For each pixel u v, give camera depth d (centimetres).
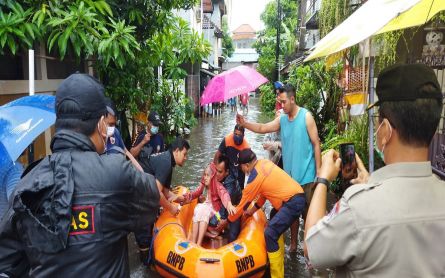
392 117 123
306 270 444
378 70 535
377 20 192
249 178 401
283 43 2645
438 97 121
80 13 438
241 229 456
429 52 432
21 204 137
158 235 428
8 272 149
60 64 575
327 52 232
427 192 119
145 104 805
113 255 145
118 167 149
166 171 421
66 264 138
